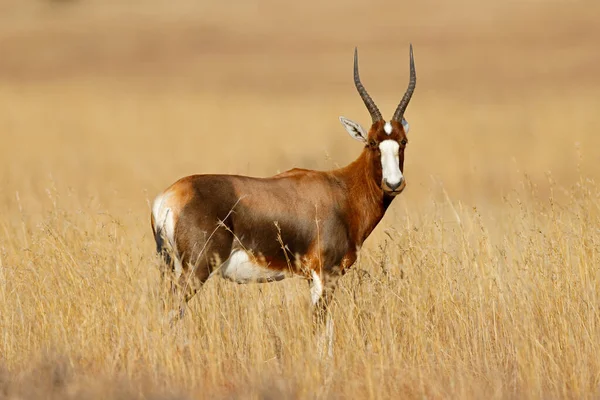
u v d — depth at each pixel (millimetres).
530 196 73375
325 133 127688
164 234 31875
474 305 34188
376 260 36656
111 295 31844
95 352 29797
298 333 31250
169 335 29906
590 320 32250
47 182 79125
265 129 138250
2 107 163000
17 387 25891
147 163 100750
